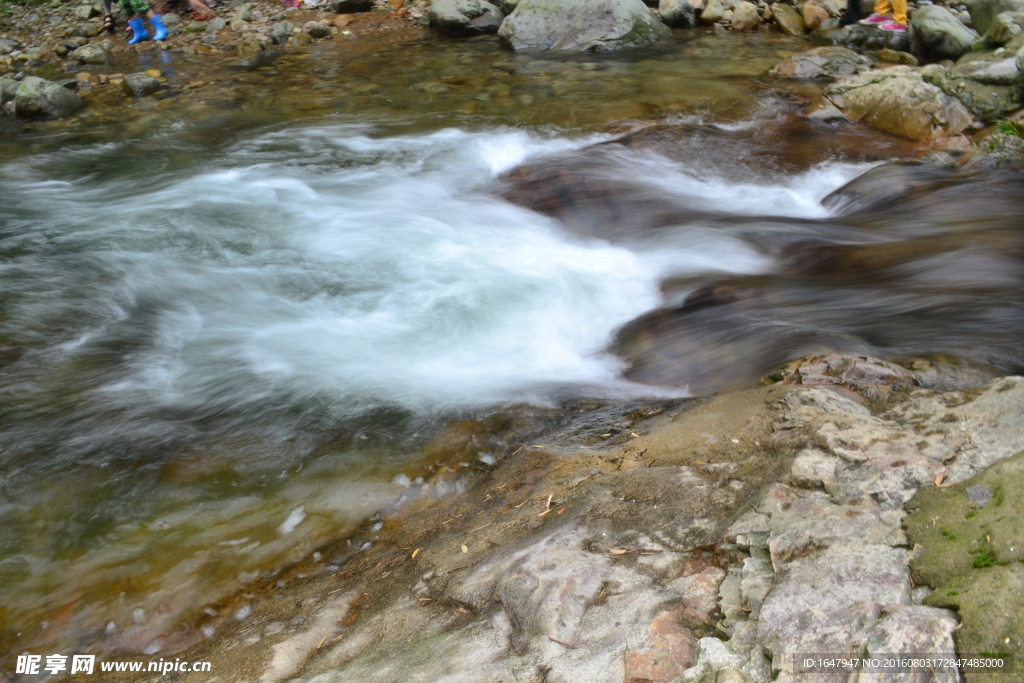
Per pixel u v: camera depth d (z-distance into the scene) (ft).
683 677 6.40
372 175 23.49
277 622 8.96
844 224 19.04
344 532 10.74
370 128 26.71
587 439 11.70
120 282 17.85
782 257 17.70
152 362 14.92
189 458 12.25
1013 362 12.53
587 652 6.86
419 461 11.95
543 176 22.39
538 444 11.82
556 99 28.22
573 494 9.62
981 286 15.15
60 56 36.06
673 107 26.86
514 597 7.77
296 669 7.86
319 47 35.88
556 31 34.27
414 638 7.77
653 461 10.11
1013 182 20.08
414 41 36.17
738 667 6.37
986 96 23.30
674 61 32.07
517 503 9.97
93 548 10.62
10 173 24.41
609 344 15.06
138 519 11.09
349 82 31.14
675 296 16.29
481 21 36.63
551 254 18.66
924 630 6.17
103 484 11.71
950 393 10.43
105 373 14.58
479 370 14.38
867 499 8.04
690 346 14.25
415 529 10.36
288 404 13.52
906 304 14.70
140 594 9.93
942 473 8.28
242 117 28.14
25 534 10.87
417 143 25.34
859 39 33.27
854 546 7.35
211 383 14.20
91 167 24.76
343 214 21.15
